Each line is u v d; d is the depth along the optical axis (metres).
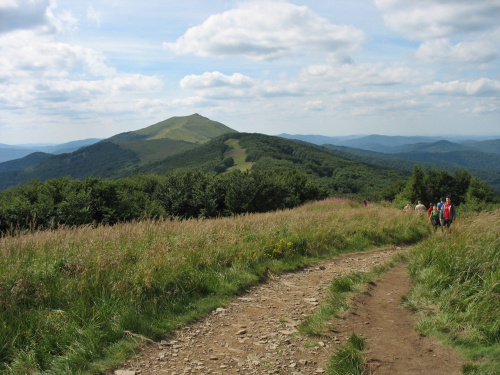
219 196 21.44
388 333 4.14
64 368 3.28
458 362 3.39
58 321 3.87
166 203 20.09
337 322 4.52
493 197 36.69
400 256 8.42
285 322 4.63
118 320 4.07
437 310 4.61
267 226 9.62
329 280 6.76
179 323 4.43
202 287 5.54
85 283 4.55
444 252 5.96
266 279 6.67
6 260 4.92
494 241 5.49
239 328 4.41
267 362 3.52
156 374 3.26
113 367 3.36
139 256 5.94
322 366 3.43
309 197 32.03
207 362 3.51
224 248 7.27
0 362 3.28
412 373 3.22
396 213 14.93
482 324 3.89
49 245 5.91
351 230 11.10
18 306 4.02
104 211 14.87
